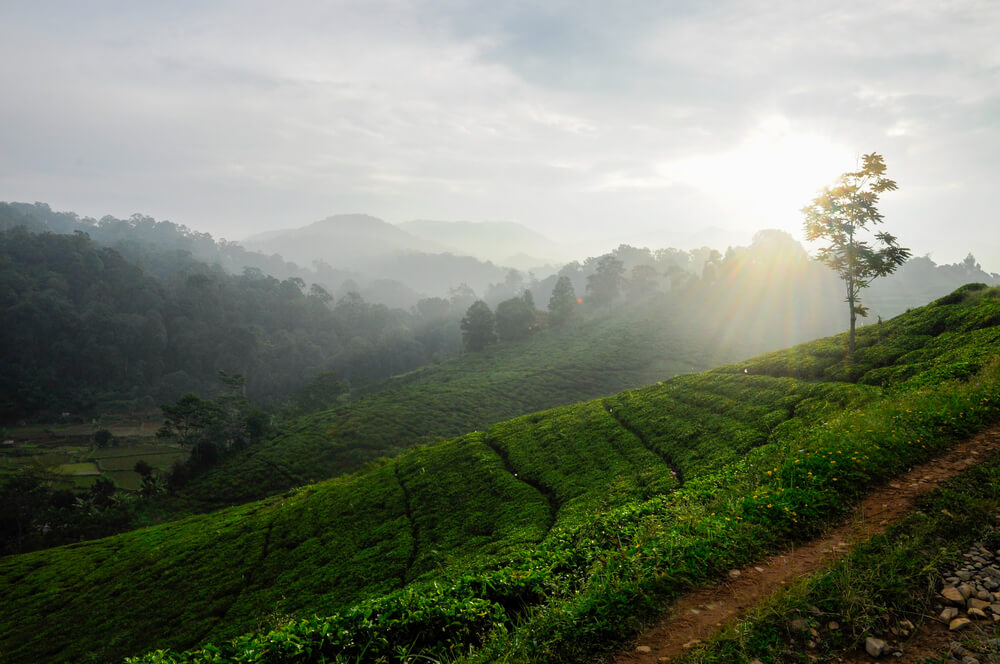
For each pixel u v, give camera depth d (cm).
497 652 785
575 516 3139
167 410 11419
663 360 16188
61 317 18262
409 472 5128
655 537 1046
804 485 1124
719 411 4338
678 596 815
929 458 1173
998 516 838
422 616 955
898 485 1066
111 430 14862
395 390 14125
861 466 1155
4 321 17225
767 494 1106
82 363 17838
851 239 4303
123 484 10056
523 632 807
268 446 10438
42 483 8981
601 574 932
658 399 5125
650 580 849
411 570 3325
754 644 657
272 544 4428
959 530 824
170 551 4872
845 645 637
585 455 4284
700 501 1409
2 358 16788
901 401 1805
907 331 4488
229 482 9150
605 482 3634
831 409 3328
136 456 12050
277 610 3356
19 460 11644
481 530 3578
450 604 990
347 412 12156
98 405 16912
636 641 727
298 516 4838
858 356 4403
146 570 4575
